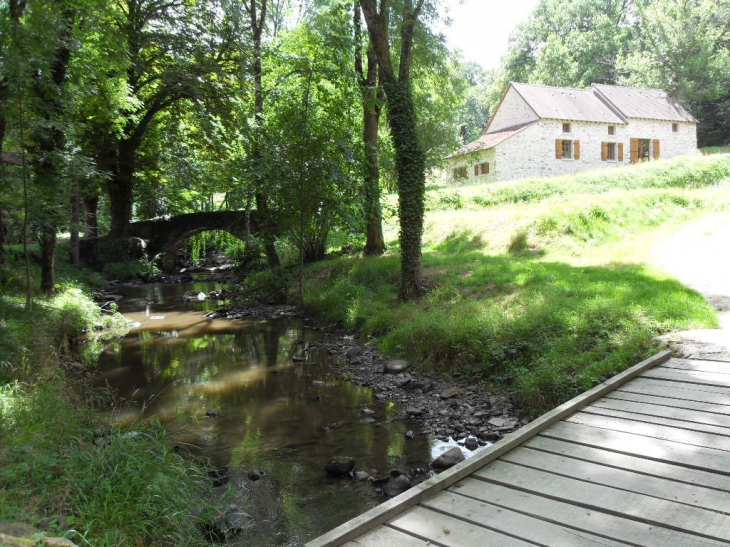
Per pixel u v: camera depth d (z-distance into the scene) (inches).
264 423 287.7
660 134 1459.2
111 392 342.3
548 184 933.8
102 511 151.1
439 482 158.7
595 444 183.9
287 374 386.9
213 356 446.9
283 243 876.6
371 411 304.5
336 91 646.5
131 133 1051.9
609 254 548.4
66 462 168.7
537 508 144.5
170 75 868.0
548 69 1894.7
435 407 310.2
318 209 671.8
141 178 1272.1
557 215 660.7
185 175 1182.9
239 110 789.9
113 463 175.0
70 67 522.9
